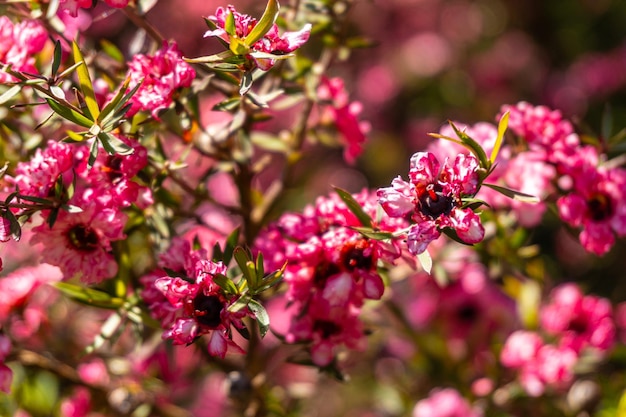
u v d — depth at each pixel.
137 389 0.32
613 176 0.29
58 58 0.26
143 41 0.30
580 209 0.29
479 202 0.25
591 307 0.33
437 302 0.36
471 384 0.36
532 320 0.34
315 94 0.31
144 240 0.31
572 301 0.33
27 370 0.33
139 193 0.28
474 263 0.34
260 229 0.31
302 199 0.41
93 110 0.26
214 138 0.29
